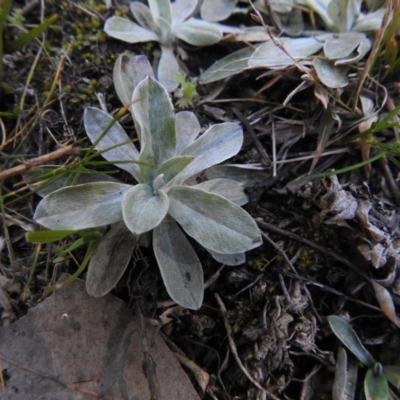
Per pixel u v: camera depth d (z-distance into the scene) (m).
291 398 0.17
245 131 0.19
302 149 0.19
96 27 0.21
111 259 0.16
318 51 0.20
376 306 0.18
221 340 0.17
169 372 0.16
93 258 0.16
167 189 0.16
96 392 0.15
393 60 0.19
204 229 0.16
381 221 0.17
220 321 0.17
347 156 0.19
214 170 0.18
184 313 0.17
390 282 0.17
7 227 0.18
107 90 0.19
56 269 0.17
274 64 0.19
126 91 0.18
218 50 0.21
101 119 0.17
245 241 0.15
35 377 0.15
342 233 0.18
